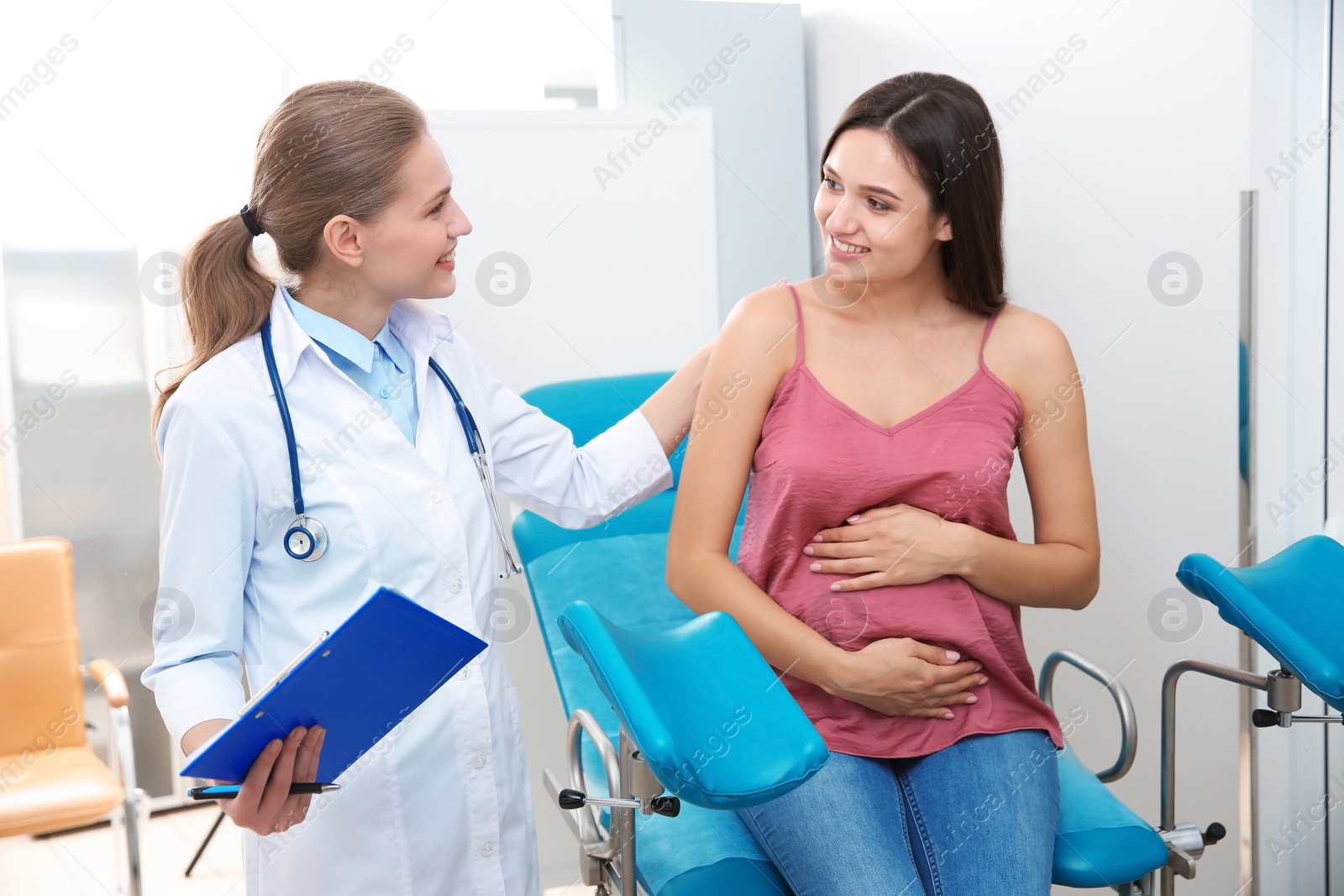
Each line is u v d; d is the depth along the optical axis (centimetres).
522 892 125
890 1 226
